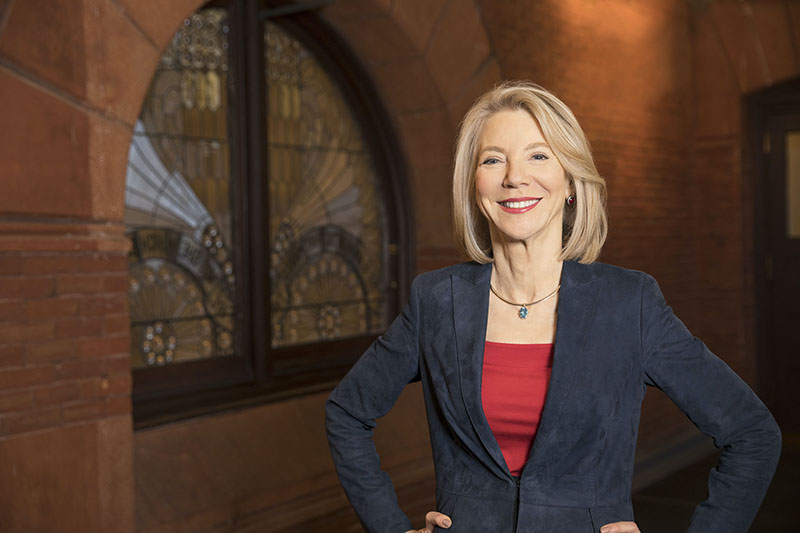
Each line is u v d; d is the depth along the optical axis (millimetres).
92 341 3150
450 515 1615
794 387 7453
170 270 4090
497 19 5188
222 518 3689
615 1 6258
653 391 6734
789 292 7426
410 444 4734
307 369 4793
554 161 1634
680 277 7203
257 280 4434
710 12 7309
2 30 2852
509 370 1626
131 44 3293
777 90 7312
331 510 4223
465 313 1693
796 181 7383
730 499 1559
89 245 3133
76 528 3078
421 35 4719
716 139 7363
